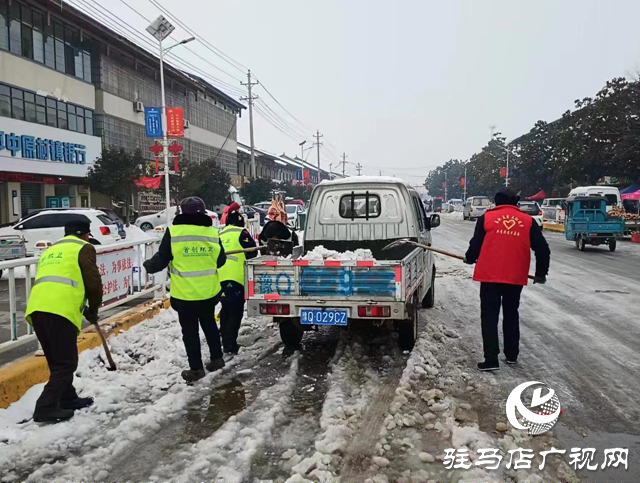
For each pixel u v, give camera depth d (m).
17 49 24.28
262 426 4.19
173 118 26.38
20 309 8.49
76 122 28.86
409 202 7.49
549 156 51.41
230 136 55.28
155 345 6.44
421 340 6.56
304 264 5.68
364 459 3.73
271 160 71.00
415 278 6.38
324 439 3.96
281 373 5.64
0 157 22.62
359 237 7.58
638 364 5.86
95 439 4.08
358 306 5.58
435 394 4.84
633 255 17.73
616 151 33.22
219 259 5.61
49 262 4.54
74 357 4.52
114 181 27.50
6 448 3.91
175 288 5.34
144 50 33.56
